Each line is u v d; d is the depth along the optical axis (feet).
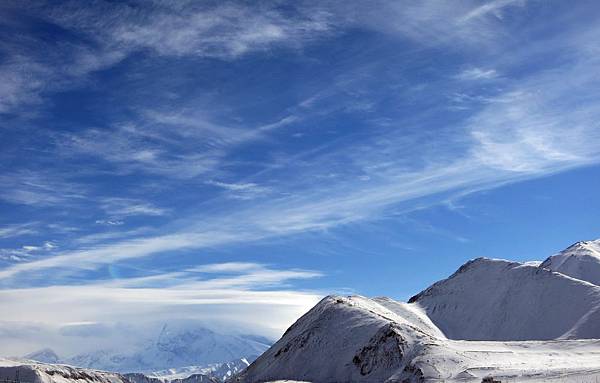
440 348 529.86
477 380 419.74
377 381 547.90
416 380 479.41
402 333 593.01
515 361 483.51
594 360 476.54
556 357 498.28
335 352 625.82
